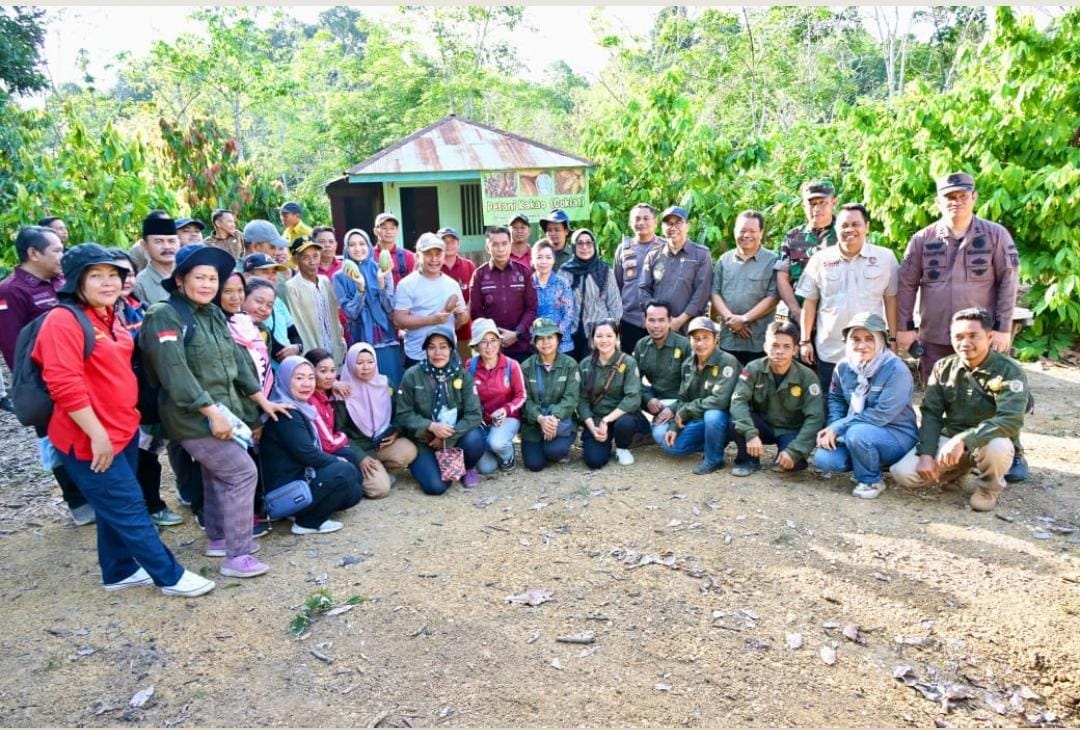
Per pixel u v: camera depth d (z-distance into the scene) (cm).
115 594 380
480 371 544
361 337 578
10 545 446
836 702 297
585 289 611
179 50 2067
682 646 333
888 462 482
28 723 286
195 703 298
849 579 383
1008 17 776
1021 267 772
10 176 921
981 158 768
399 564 407
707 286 605
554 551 421
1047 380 730
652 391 589
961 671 316
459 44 2573
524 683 308
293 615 357
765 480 515
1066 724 289
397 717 289
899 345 550
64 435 339
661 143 966
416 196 1130
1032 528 429
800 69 2666
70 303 331
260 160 2866
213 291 367
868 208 826
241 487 387
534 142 1135
